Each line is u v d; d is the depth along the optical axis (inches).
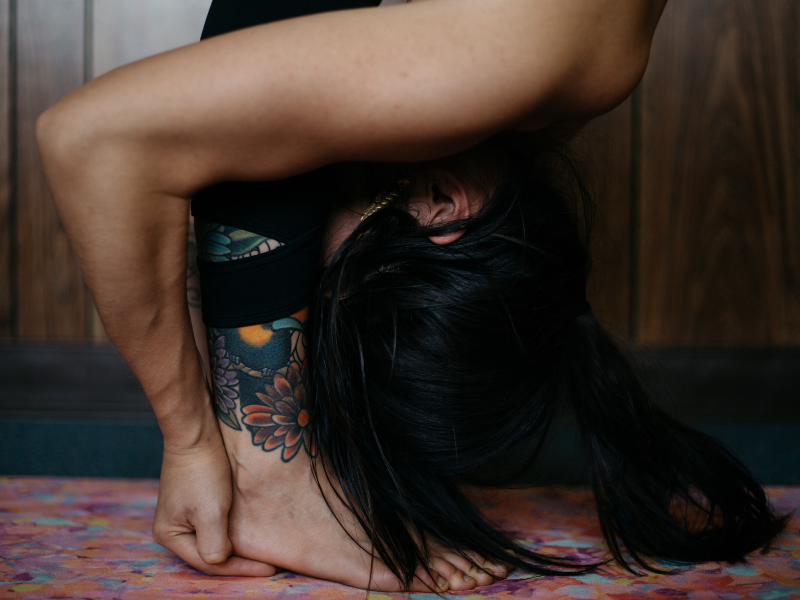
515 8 21.7
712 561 29.2
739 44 61.0
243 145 21.1
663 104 61.0
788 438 53.1
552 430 43.0
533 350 28.8
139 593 23.6
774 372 60.6
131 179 20.4
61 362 58.2
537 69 21.6
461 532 28.0
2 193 58.7
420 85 20.9
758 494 31.5
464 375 27.7
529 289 28.4
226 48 20.9
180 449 25.4
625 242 61.4
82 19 58.7
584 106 24.9
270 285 25.4
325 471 27.2
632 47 24.2
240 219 24.8
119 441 49.9
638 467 30.8
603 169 60.1
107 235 20.7
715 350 60.6
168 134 20.4
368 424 28.0
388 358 27.7
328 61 20.7
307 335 27.9
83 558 27.6
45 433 51.1
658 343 61.3
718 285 61.7
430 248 28.0
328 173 27.4
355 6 26.9
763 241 61.7
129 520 33.7
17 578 24.8
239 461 26.3
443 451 28.2
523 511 37.8
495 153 29.5
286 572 26.8
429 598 24.4
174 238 22.1
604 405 30.9
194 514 25.3
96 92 20.5
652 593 24.6
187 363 24.4
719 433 54.1
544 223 29.5
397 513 27.3
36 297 59.4
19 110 58.7
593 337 31.1
